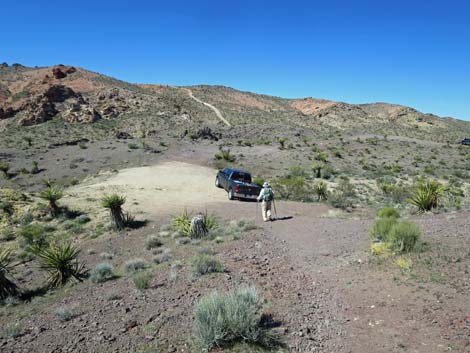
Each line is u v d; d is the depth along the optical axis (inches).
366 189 1172.5
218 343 182.5
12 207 674.2
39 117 3324.3
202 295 251.4
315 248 388.5
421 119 6245.1
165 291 270.4
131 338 197.2
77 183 1397.6
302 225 522.0
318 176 1419.8
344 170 1700.3
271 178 1366.9
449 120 6752.0
